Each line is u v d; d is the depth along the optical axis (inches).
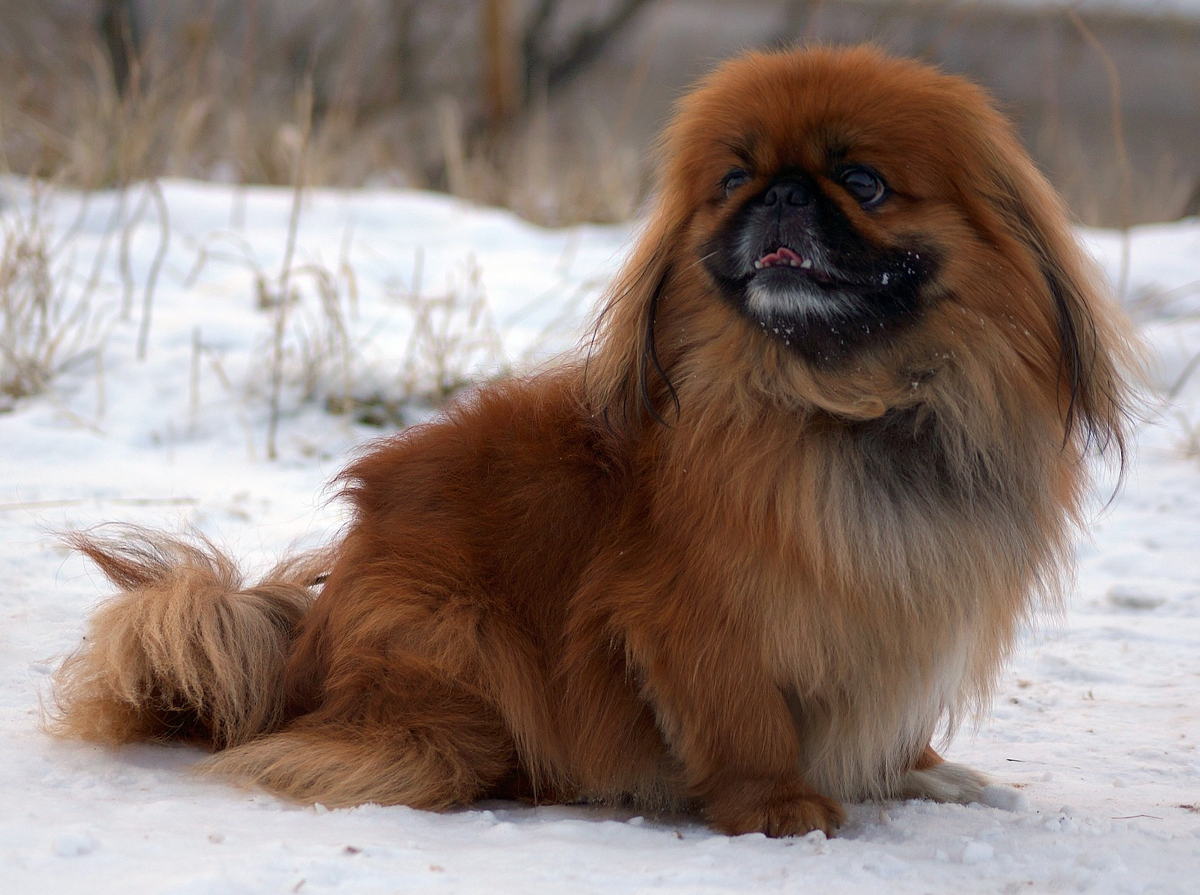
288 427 380.8
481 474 197.6
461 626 186.7
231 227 534.0
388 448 212.2
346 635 191.8
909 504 174.9
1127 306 501.0
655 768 188.4
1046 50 673.6
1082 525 198.2
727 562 170.4
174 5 735.1
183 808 165.2
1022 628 279.7
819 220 169.3
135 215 478.6
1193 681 250.7
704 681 173.3
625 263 197.6
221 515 313.1
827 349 173.0
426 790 181.3
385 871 140.3
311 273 455.8
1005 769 206.7
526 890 136.4
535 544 191.0
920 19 685.9
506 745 188.2
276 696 199.2
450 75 826.8
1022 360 178.7
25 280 432.8
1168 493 377.4
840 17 717.3
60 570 273.4
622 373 189.9
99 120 584.1
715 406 177.0
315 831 158.9
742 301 174.4
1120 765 208.1
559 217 642.8
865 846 163.6
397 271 502.6
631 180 663.1
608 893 138.1
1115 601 299.1
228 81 722.2
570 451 193.9
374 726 185.2
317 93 746.2
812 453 172.2
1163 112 861.2
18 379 385.7
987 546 177.6
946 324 176.1
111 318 430.6
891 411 177.2
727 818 175.2
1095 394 186.4
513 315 466.0
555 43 854.5
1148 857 157.9
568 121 814.5
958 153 177.0
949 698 184.4
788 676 172.7
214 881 128.5
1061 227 185.6
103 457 353.1
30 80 623.5
